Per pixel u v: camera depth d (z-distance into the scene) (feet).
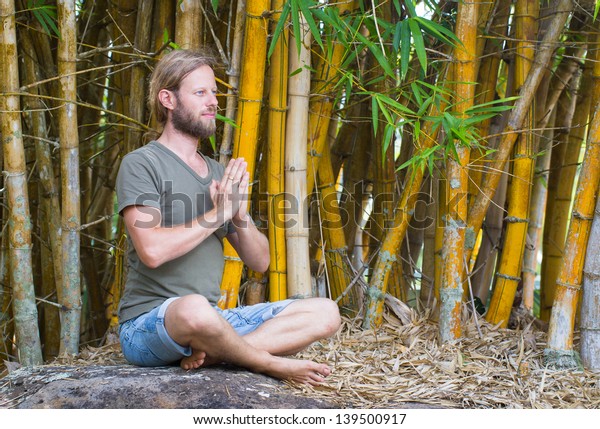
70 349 10.03
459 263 9.91
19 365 9.57
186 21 9.58
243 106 9.38
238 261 9.83
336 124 11.79
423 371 9.02
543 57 10.06
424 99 10.57
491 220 11.68
